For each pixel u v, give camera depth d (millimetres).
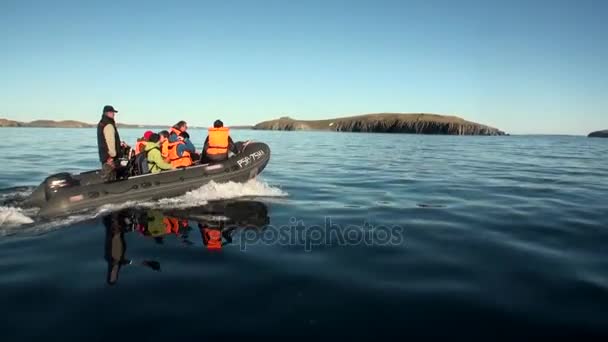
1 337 3129
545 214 7695
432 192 10297
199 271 4520
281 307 3676
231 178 9414
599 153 30578
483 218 7340
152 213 7199
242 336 3184
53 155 19375
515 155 26453
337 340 3145
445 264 4863
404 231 6391
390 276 4461
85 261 4805
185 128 9289
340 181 12180
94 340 3104
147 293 3924
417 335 3234
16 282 4168
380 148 32344
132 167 8773
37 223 6527
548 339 3207
